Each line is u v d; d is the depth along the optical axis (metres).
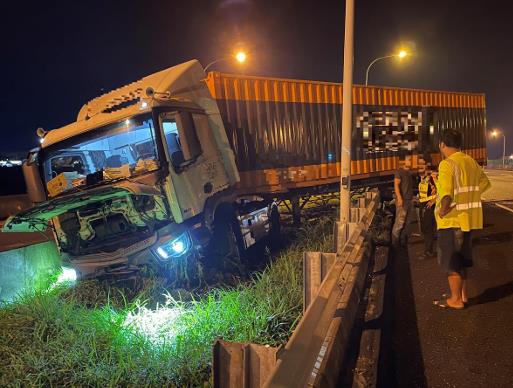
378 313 4.62
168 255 5.29
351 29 6.75
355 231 5.18
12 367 3.74
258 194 8.53
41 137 6.36
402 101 12.51
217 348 1.94
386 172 12.12
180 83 6.36
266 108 8.84
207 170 6.31
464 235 4.43
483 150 16.39
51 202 4.96
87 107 6.95
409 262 6.71
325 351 2.69
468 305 4.66
